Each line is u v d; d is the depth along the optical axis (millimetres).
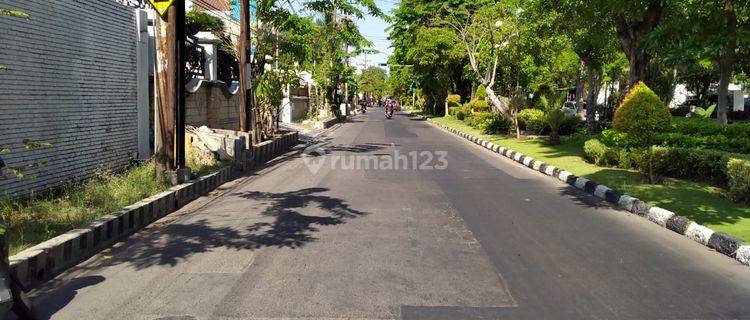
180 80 9422
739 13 7879
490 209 8172
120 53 10766
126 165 10922
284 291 4652
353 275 5066
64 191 8234
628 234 6684
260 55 17719
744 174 7895
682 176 10453
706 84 38219
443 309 4277
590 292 4684
